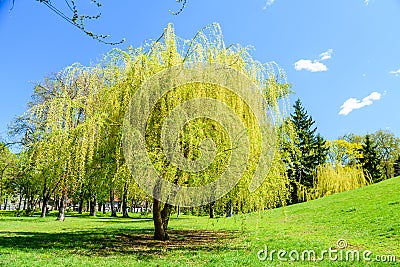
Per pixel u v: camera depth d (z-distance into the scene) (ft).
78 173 32.27
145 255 28.84
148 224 69.92
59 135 31.50
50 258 26.09
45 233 46.91
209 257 28.07
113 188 32.96
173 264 24.82
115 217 106.22
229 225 62.34
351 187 101.91
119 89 31.04
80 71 32.91
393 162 172.55
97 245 34.35
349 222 50.08
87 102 32.12
